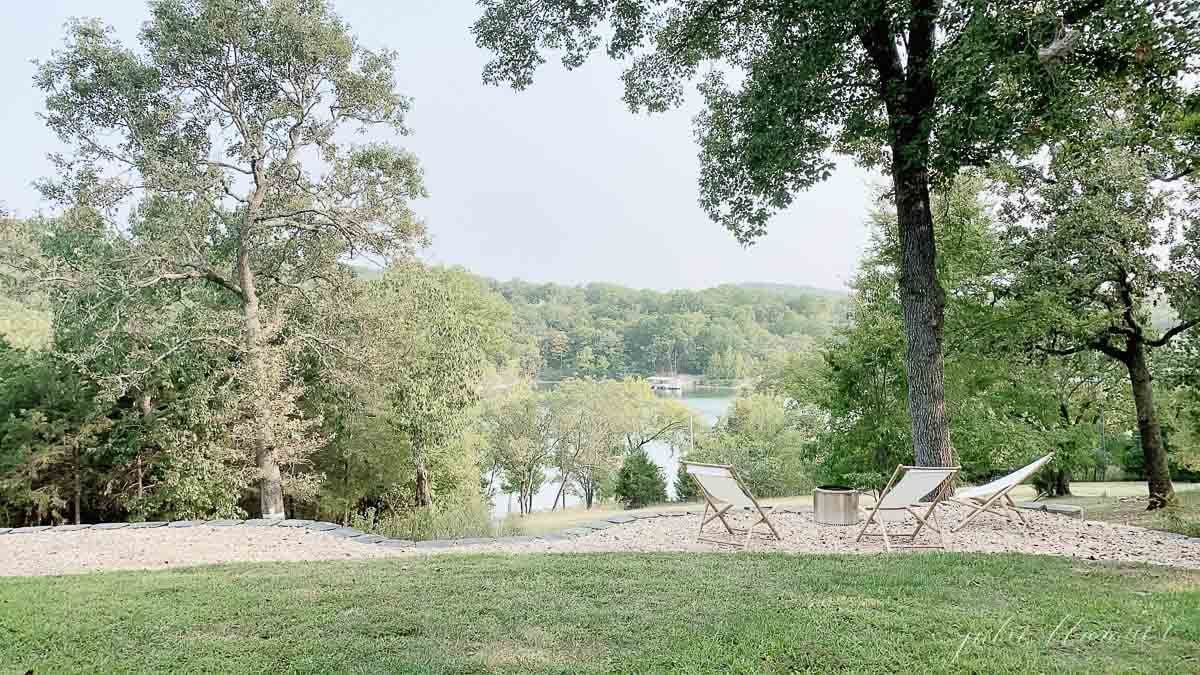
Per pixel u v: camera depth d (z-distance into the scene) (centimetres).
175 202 1731
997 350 1421
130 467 1764
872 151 1162
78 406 1716
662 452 4672
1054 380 1662
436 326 2109
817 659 357
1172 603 454
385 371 1917
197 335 1683
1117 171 1234
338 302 1877
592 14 1083
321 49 1800
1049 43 744
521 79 1127
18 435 1634
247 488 1828
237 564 675
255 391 1642
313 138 1867
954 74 757
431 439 2086
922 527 777
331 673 352
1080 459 1841
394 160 1908
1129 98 868
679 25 1109
